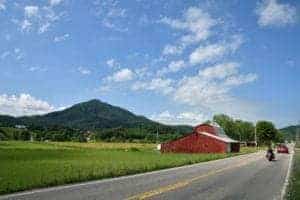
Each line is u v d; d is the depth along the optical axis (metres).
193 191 21.16
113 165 39.47
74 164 41.62
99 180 26.33
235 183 26.36
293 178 30.19
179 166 43.50
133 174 31.78
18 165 40.22
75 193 19.41
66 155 67.69
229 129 197.38
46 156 62.88
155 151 104.56
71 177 25.95
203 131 124.19
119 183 24.42
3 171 31.70
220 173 34.50
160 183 24.69
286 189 23.50
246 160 60.72
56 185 23.02
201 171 36.06
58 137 193.00
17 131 187.00
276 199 19.28
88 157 62.12
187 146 105.19
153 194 19.25
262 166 46.03
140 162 46.09
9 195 18.56
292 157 73.44
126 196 18.34
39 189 21.03
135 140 198.00
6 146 96.12
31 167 36.69
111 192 19.84
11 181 23.48
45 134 194.25
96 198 17.62
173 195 19.23
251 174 34.38
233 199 18.75
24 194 18.94
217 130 127.38
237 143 120.06
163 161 49.41
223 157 71.50
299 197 19.70
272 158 59.75
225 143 103.38
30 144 114.88
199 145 104.38
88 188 21.56
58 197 17.92
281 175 33.84
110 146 128.75
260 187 24.39
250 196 20.09
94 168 34.81
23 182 22.97
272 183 27.05
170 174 32.12
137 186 22.73
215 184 25.27
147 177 29.05
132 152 89.06
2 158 55.62
